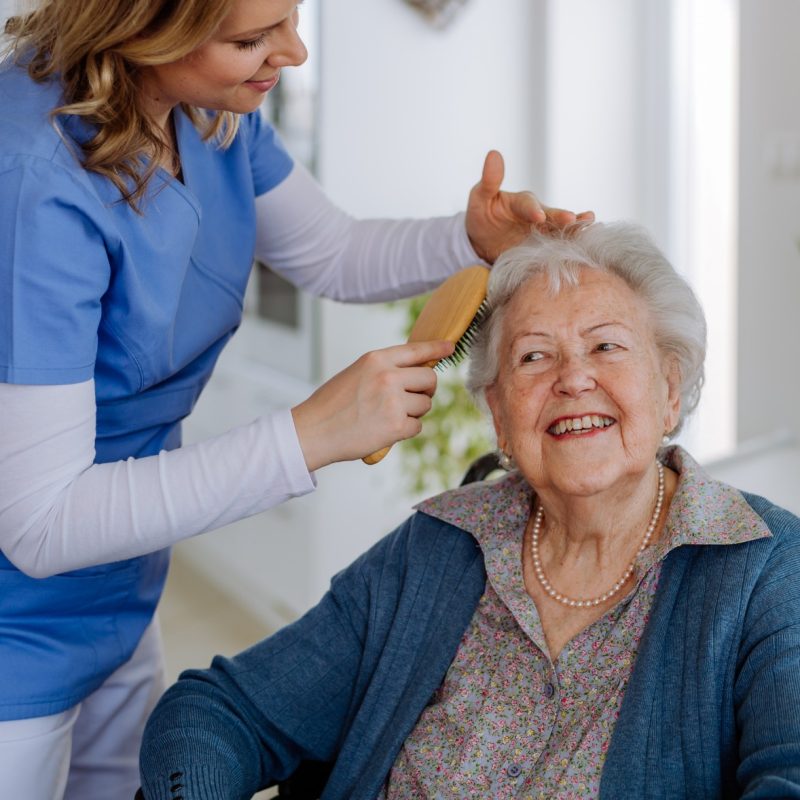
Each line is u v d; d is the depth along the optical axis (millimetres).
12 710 1282
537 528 1273
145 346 1241
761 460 2826
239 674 1334
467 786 1165
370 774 1234
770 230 3021
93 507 1074
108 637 1399
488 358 1279
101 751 1583
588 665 1161
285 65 1093
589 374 1176
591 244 1223
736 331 3164
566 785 1099
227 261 1407
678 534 1158
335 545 3254
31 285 1049
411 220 1578
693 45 3330
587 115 3438
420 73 3270
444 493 1373
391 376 1110
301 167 1586
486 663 1227
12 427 1064
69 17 1038
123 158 1138
